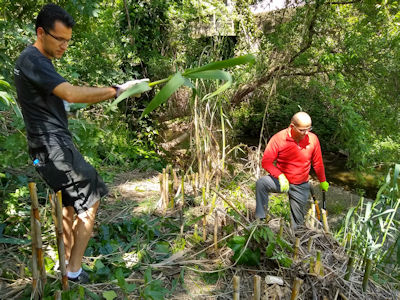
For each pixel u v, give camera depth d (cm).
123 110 724
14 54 469
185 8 788
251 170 570
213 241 320
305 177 371
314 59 723
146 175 523
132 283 259
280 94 809
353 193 734
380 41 630
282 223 308
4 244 284
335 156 938
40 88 197
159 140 771
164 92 164
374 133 641
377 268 333
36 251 207
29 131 215
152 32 755
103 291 245
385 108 641
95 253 291
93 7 467
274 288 256
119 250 303
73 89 194
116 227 336
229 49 812
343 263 295
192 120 516
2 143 282
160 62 726
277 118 898
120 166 548
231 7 807
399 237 357
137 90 176
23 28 465
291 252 292
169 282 271
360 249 344
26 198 340
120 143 606
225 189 475
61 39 202
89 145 393
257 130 963
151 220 361
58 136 216
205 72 182
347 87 648
